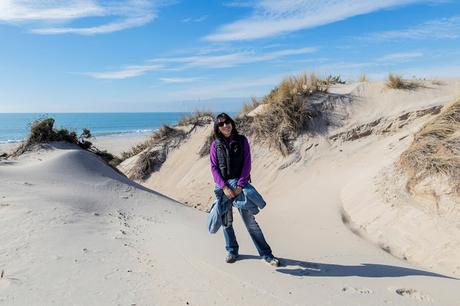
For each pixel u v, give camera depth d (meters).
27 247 4.51
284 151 11.15
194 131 15.20
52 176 8.35
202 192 11.66
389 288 3.88
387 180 7.43
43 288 3.52
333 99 11.91
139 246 4.95
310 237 6.11
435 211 6.14
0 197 6.56
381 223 6.60
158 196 8.69
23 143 11.59
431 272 4.69
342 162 10.23
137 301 3.41
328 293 3.70
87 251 4.53
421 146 7.20
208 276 4.07
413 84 11.91
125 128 69.50
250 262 4.58
